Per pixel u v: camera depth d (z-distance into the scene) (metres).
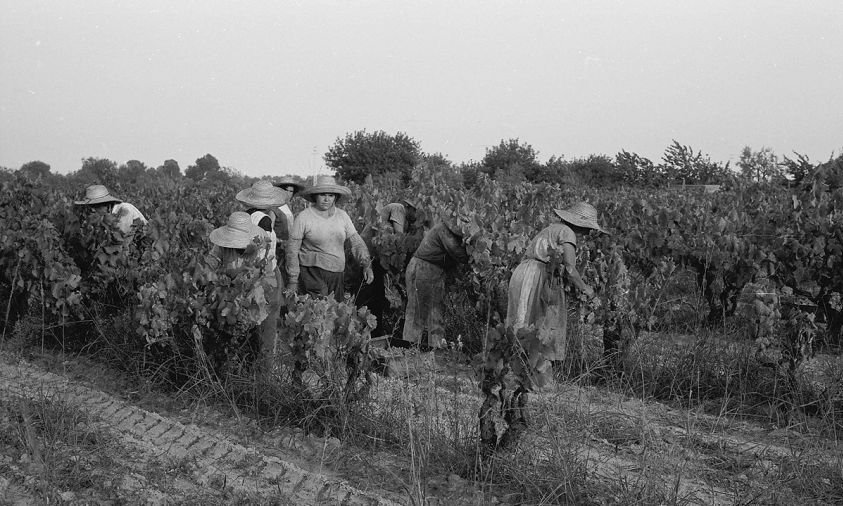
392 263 8.98
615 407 6.61
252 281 6.61
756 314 6.91
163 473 5.13
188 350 6.98
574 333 7.83
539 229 10.22
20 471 4.98
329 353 6.11
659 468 5.21
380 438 5.70
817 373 7.38
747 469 5.34
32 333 8.38
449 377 7.36
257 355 6.91
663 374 7.28
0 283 8.61
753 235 8.88
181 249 8.73
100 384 7.02
